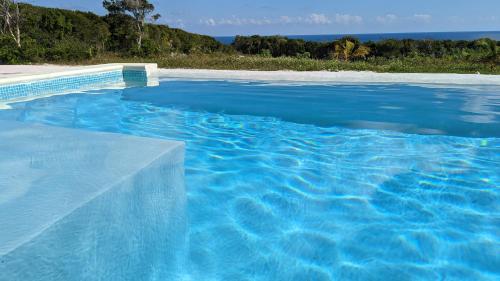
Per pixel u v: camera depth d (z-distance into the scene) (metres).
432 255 2.34
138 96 7.07
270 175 3.53
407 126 4.93
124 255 1.40
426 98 6.25
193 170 3.64
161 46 16.31
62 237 1.07
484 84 7.08
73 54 12.39
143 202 1.52
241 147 4.36
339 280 2.10
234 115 5.79
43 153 1.61
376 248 2.41
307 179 3.44
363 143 4.42
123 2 23.27
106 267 1.30
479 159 3.88
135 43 20.77
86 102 6.69
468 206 2.95
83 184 1.29
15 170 1.40
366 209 2.90
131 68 8.77
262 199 3.04
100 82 8.40
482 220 2.74
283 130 5.01
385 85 7.41
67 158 1.55
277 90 7.25
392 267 2.22
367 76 7.72
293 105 6.10
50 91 7.46
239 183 3.34
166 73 9.02
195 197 3.05
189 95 7.03
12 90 6.82
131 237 1.44
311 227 2.63
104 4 24.16
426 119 5.14
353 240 2.49
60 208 1.11
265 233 2.54
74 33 21.70
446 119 5.11
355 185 3.32
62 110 6.10
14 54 11.59
